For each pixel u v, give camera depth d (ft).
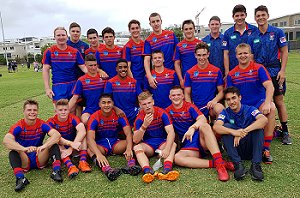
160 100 17.26
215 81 16.12
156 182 12.03
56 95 17.61
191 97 16.78
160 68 17.12
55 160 13.00
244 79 14.85
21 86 55.67
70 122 14.93
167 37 18.60
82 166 13.55
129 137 14.89
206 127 13.25
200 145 13.84
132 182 12.17
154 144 14.58
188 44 18.20
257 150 12.42
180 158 13.42
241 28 17.15
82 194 11.34
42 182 12.60
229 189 11.16
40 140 14.12
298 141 16.30
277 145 15.79
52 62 17.84
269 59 16.47
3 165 14.70
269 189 11.03
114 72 18.95
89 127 14.73
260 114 12.98
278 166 13.03
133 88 16.57
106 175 12.72
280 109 16.30
